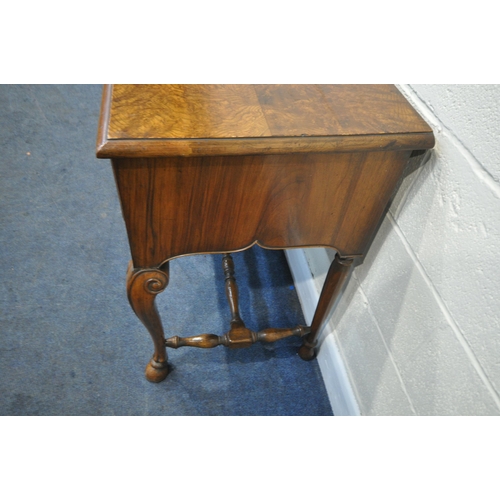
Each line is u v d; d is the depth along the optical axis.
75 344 0.91
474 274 0.43
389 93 0.51
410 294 0.55
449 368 0.48
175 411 0.84
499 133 0.38
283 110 0.46
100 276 1.03
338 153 0.46
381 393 0.67
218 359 0.93
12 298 0.96
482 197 0.41
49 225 1.12
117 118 0.42
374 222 0.57
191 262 1.10
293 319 1.02
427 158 0.49
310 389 0.90
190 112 0.44
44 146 1.32
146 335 0.94
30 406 0.82
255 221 0.52
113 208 1.19
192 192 0.47
